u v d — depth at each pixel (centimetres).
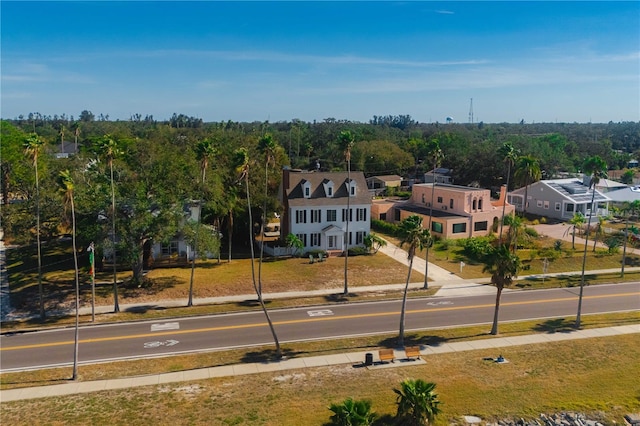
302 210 6425
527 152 11581
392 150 12900
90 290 4909
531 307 4659
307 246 6512
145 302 4631
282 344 3759
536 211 9181
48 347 3666
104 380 3173
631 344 3803
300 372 3306
